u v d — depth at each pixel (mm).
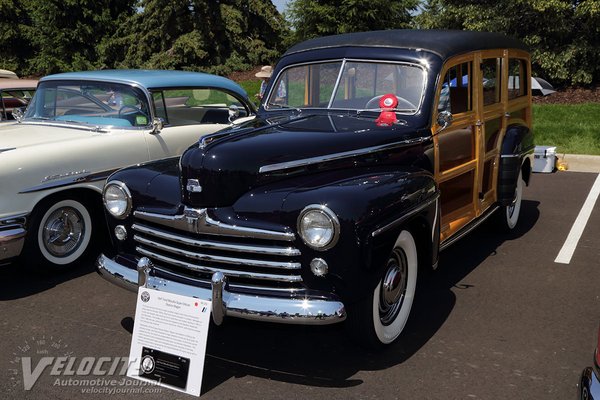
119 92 5977
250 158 3537
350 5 17750
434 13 17109
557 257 5582
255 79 23641
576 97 14242
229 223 3402
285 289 3354
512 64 5957
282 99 5055
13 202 4793
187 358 3352
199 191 3484
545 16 13836
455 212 4855
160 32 25391
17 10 29312
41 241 5047
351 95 4688
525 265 5379
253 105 7312
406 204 3549
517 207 6340
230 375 3580
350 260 3246
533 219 6859
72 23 28359
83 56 28234
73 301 4672
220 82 6883
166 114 6164
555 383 3453
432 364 3680
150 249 3840
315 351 3879
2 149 4961
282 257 3357
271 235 3301
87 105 6098
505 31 14742
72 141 5328
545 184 8609
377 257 3354
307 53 4980
